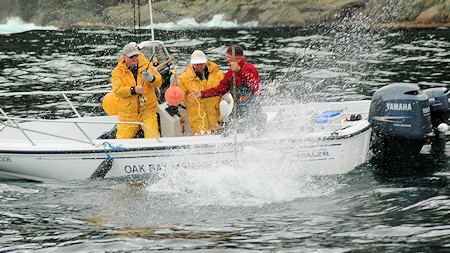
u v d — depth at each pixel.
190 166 27.61
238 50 27.69
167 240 21.09
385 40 70.06
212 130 29.84
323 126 29.34
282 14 92.00
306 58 60.31
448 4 83.50
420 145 27.81
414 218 22.11
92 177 27.94
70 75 55.16
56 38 80.62
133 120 28.80
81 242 21.16
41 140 29.73
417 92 26.91
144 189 26.62
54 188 27.17
